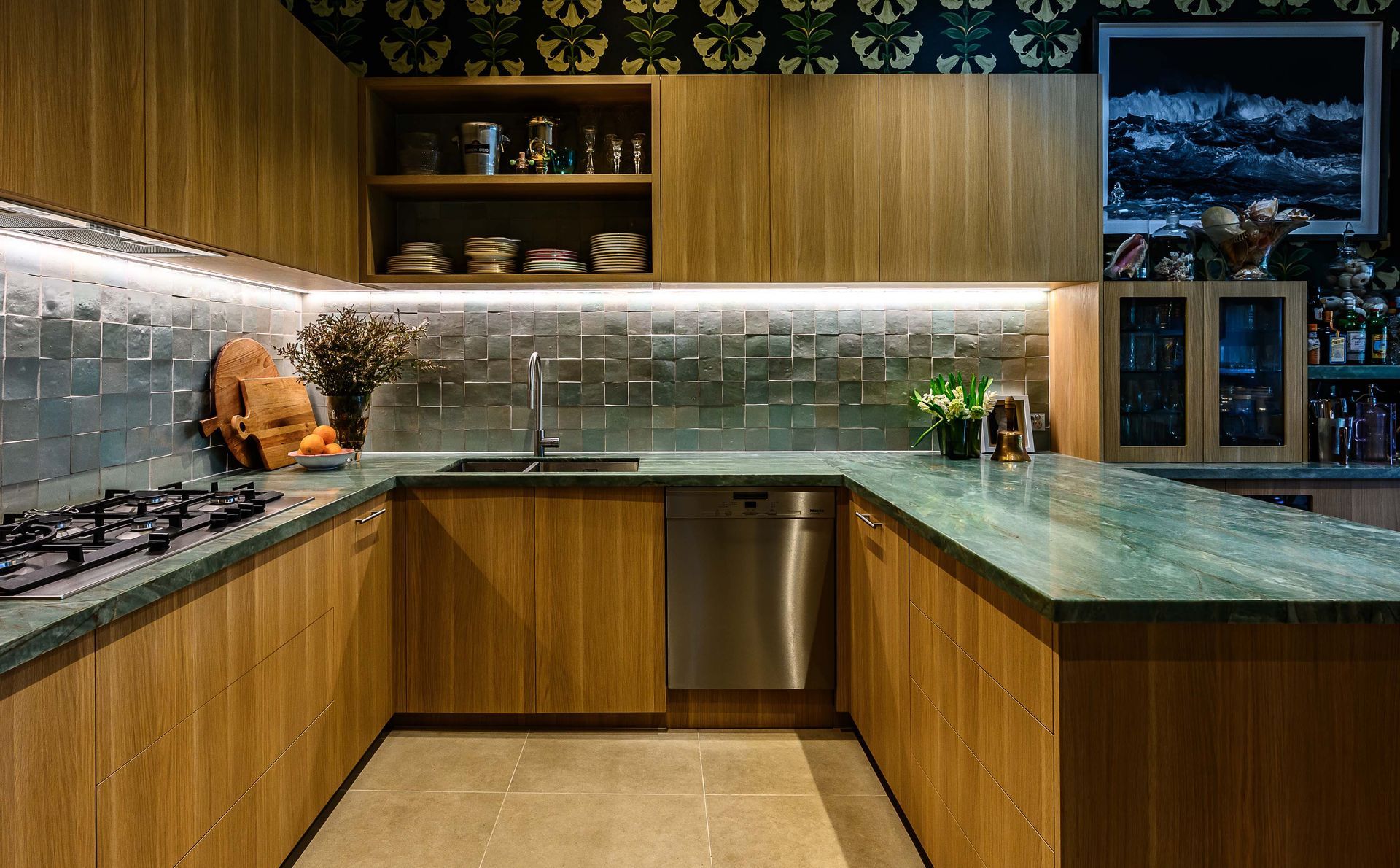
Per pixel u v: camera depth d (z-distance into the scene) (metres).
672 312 3.14
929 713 1.76
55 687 1.09
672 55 3.11
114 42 1.61
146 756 1.29
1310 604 1.08
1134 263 2.88
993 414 3.09
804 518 2.56
